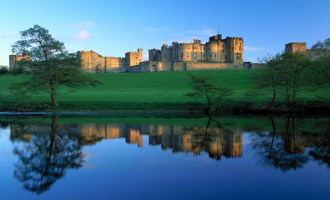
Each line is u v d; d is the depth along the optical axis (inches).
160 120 1162.0
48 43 1497.3
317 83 1419.8
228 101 1588.3
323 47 1534.2
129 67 4795.8
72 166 534.3
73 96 1935.3
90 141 739.4
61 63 1510.8
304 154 614.9
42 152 628.7
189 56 4655.5
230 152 627.5
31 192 418.3
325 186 436.8
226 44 4891.7
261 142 724.0
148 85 2810.0
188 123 1072.8
